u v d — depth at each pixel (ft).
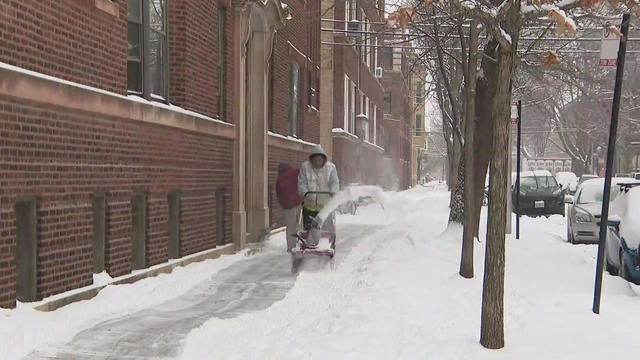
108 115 27.22
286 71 59.82
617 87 24.70
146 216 31.63
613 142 24.58
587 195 57.62
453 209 47.32
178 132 35.01
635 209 36.78
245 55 47.39
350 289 29.58
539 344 19.95
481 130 41.22
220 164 42.19
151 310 25.57
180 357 19.40
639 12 18.02
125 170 29.12
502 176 19.97
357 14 101.04
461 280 30.42
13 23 21.50
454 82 64.54
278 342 20.92
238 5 44.50
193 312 25.54
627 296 27.86
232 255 42.45
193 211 37.47
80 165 25.40
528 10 19.85
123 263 29.09
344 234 53.62
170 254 35.40
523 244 43.57
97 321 23.18
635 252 34.12
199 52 38.32
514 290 28.66
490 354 18.98
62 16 24.44
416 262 35.81
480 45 51.03
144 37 31.94
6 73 20.63
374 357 18.90
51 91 23.02
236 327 22.98
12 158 21.33
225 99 43.47
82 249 25.59
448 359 18.63
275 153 56.70
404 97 178.29
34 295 22.95
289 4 60.34
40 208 22.93
